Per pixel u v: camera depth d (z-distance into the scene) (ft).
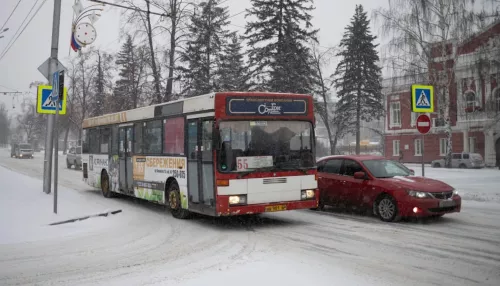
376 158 39.27
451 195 33.47
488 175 85.10
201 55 102.01
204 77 99.35
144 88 100.07
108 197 54.24
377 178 36.09
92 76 160.86
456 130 143.95
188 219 37.91
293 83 101.96
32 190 50.16
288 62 102.68
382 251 24.94
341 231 31.30
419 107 46.73
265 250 25.66
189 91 98.02
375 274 20.29
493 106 100.94
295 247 26.37
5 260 24.07
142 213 41.60
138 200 52.06
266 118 32.91
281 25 103.81
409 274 20.29
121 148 49.39
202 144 33.27
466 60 108.99
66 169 119.24
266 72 105.09
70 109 172.96
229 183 31.07
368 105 133.49
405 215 33.12
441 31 101.76
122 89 123.44
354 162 38.83
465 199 49.93
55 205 38.01
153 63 93.86
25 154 187.93
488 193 54.39
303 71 105.29
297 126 34.17
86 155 61.52
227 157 31.30
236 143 31.71
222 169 31.12
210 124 32.19
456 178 78.74
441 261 22.59
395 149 168.66
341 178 39.17
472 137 140.67
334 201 39.81
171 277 20.31
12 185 54.13
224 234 31.07
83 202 45.55
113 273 21.31
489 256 23.61
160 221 36.99
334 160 41.01
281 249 25.88
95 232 32.09
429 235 29.32
